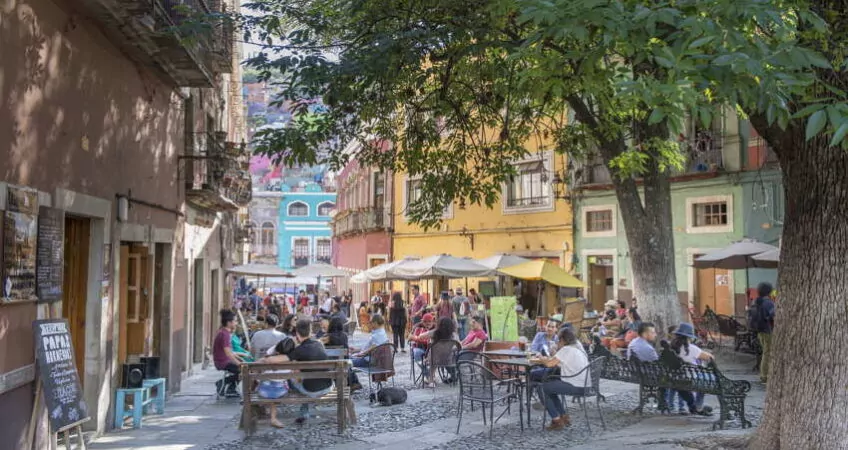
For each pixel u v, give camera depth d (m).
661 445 7.68
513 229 27.39
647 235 14.60
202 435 8.88
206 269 18.36
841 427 6.14
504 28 9.91
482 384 8.91
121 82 9.80
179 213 13.37
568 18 5.45
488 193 13.07
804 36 6.06
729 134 20.97
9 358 6.48
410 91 11.38
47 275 7.23
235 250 31.23
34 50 7.00
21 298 6.61
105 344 9.07
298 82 9.36
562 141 14.58
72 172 7.99
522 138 14.50
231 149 16.69
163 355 12.45
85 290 8.89
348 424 9.46
